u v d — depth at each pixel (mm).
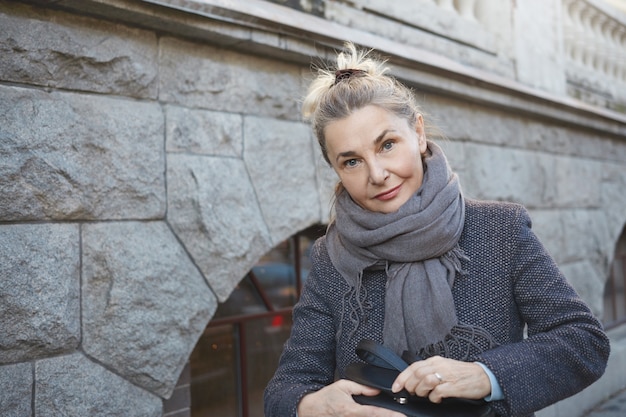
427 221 1327
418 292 1349
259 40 2621
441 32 3930
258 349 3346
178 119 2482
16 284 1954
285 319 3506
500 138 4355
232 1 2500
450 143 3871
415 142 1390
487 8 4551
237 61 2736
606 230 5605
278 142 2863
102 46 2258
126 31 2340
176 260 2406
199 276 2480
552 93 4922
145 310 2285
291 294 3564
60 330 2043
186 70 2533
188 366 2775
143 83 2379
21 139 2008
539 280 1332
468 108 4062
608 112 5535
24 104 2031
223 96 2666
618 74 6434
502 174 4328
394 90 1396
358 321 1421
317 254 1574
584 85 5617
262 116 2820
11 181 1972
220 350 3162
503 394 1219
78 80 2191
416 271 1370
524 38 4676
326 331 1510
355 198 1406
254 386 3299
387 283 1393
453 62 3760
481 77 3771
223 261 2562
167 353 2336
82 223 2154
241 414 3223
